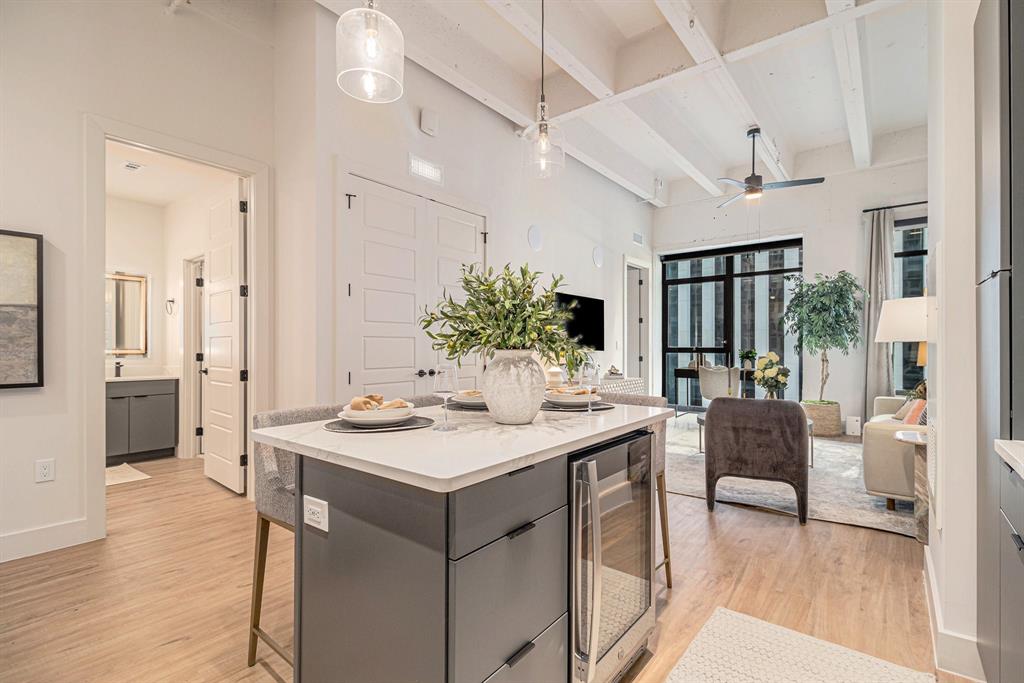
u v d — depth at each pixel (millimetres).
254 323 3506
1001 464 1295
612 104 4297
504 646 1169
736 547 2768
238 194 3625
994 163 1355
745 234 6961
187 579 2355
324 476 1343
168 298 5414
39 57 2641
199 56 3262
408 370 3805
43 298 2633
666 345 8086
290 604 2135
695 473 4352
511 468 1142
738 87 4172
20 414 2584
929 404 2217
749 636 1910
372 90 1842
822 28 3275
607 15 3740
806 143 6172
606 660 1508
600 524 1425
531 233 5156
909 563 2561
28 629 1932
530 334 1594
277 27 3615
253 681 1643
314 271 3260
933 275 2062
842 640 1887
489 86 4137
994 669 1391
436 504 1058
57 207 2691
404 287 3795
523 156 2635
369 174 3561
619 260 6871
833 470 4375
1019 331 1277
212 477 4035
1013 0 1271
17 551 2555
